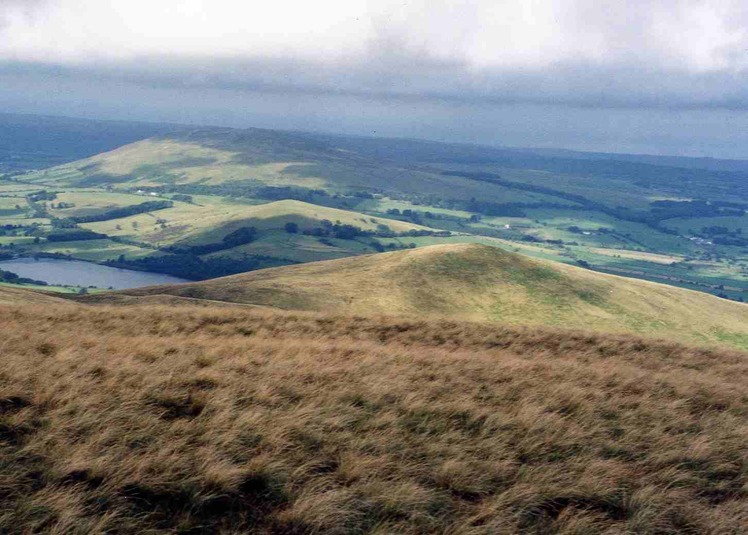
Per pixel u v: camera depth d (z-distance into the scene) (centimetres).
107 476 846
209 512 816
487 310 10325
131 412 1044
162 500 829
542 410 1270
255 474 895
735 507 955
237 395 1196
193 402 1135
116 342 1669
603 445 1141
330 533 787
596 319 10469
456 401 1276
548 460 1062
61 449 898
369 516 840
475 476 970
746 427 1309
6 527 722
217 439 971
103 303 5516
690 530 900
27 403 1061
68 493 786
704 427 1291
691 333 10400
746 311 12144
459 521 844
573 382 1578
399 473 951
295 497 857
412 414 1199
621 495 972
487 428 1152
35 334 1723
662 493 959
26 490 803
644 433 1220
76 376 1203
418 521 838
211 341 1828
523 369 1683
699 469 1099
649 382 1677
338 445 1027
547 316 10344
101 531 727
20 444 913
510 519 857
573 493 949
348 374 1425
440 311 9944
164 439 966
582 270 12875
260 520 812
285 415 1094
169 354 1544
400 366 1578
